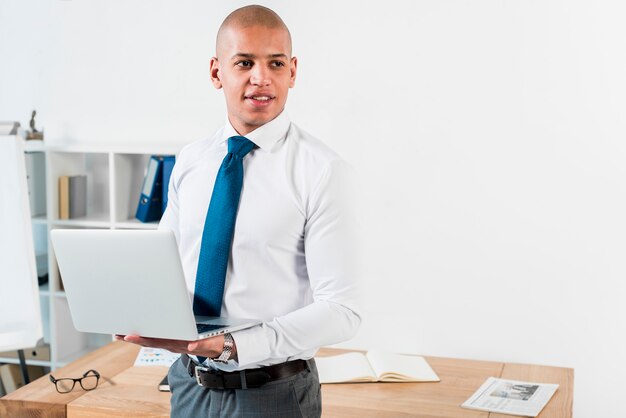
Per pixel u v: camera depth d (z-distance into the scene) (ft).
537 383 9.28
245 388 5.35
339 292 5.21
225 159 5.53
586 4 10.77
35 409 8.23
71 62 12.82
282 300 5.38
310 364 5.64
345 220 5.26
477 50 11.21
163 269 4.68
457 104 11.35
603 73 10.78
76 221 12.21
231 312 5.38
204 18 12.21
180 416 5.73
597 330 11.09
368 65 11.61
